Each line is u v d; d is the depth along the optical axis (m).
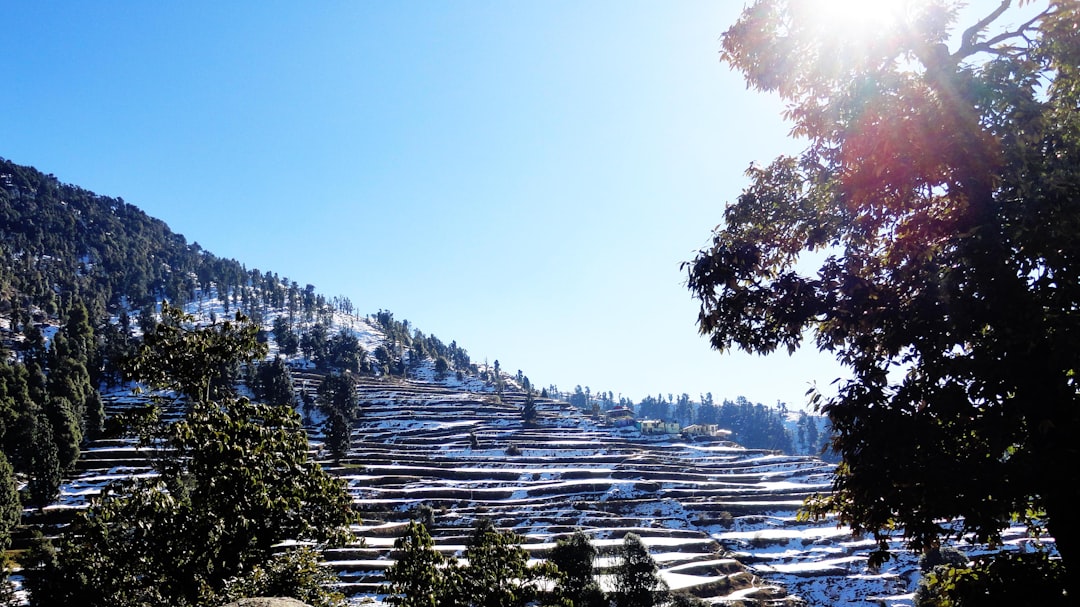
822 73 9.35
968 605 8.40
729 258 9.84
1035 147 8.00
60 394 109.06
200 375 20.69
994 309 7.39
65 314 181.00
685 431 159.12
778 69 9.77
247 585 20.09
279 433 21.11
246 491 18.70
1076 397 7.16
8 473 71.12
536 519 91.75
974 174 8.05
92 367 142.38
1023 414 7.43
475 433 145.00
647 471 116.31
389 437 139.12
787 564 76.94
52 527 77.44
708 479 112.44
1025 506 8.48
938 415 7.99
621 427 160.25
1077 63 8.12
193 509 17.95
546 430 152.00
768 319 9.90
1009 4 8.35
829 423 9.06
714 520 91.12
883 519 8.73
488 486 108.38
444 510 93.94
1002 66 7.98
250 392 145.62
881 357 8.96
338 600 22.41
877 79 8.53
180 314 21.08
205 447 18.66
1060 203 7.02
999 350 7.39
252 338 21.44
